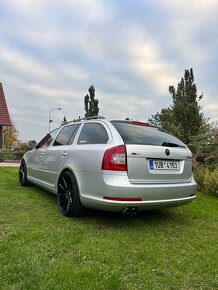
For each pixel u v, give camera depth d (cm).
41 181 587
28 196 584
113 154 383
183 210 542
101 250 329
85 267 287
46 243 339
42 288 248
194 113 1508
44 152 579
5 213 461
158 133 466
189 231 417
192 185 447
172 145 445
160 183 409
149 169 401
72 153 458
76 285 255
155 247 348
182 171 441
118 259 309
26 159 693
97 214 467
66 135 532
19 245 331
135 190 377
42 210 483
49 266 286
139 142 407
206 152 1078
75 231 383
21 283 254
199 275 287
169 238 383
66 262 295
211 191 748
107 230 397
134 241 363
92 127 466
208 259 322
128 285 261
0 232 373
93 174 399
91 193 401
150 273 285
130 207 379
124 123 447
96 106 3422
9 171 1008
